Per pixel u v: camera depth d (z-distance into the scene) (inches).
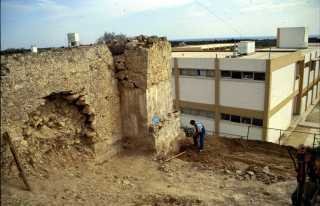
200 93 1015.6
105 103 373.7
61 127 328.5
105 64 369.7
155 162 372.8
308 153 255.9
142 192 284.5
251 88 884.6
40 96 286.8
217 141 491.5
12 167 259.4
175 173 346.6
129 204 249.3
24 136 282.8
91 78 348.2
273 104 908.0
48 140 313.3
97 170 331.0
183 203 261.6
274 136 956.6
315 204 247.8
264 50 1267.2
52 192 246.5
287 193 293.1
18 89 266.2
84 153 347.3
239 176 343.3
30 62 276.4
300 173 253.6
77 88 328.5
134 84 384.5
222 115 981.2
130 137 405.4
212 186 312.7
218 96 967.6
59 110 328.5
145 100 379.9
